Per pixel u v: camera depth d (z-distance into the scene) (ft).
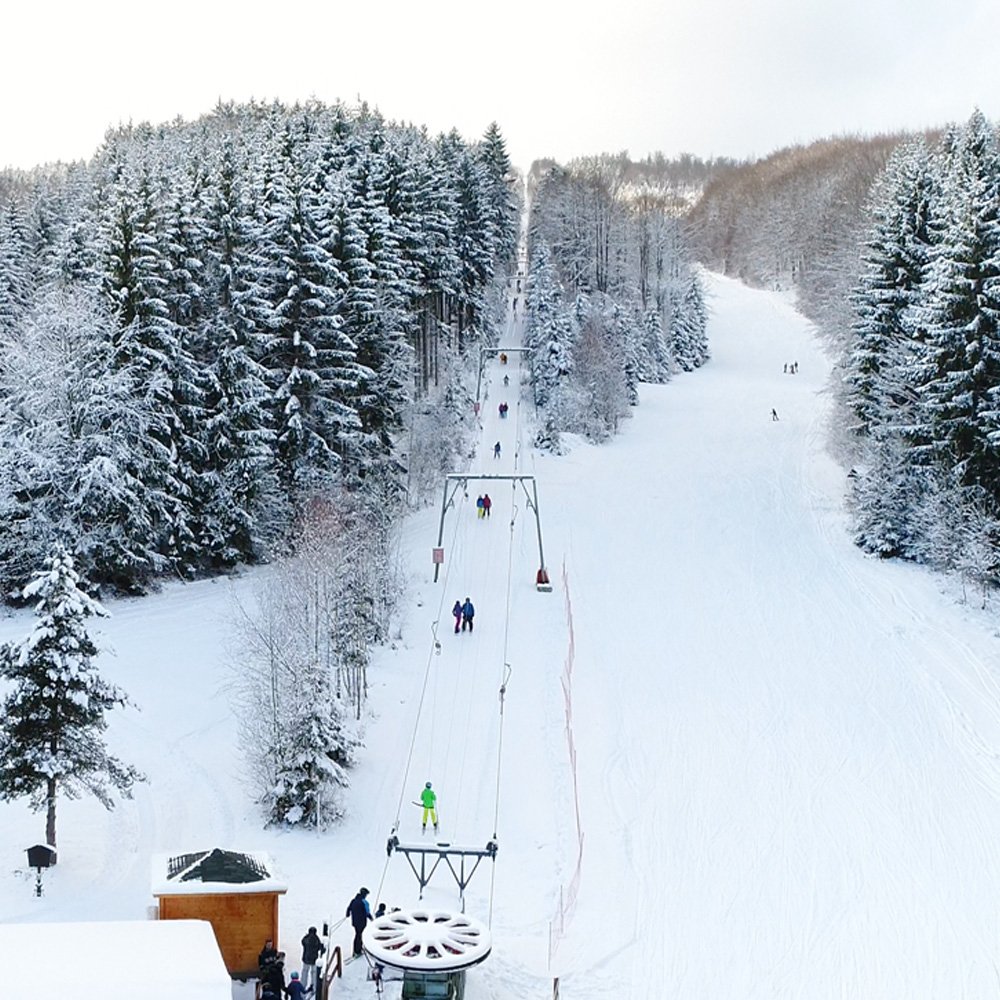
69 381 144.66
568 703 123.44
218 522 158.10
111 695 84.43
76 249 196.34
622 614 150.41
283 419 166.40
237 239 163.73
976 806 99.35
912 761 107.96
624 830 97.30
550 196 425.69
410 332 221.87
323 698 98.89
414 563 168.96
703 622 146.20
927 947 78.84
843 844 93.97
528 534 184.14
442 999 65.31
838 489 201.16
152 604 148.66
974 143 196.03
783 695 123.75
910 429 158.20
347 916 75.41
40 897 79.10
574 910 84.28
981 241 149.38
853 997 72.74
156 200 156.76
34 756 81.05
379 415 182.70
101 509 143.74
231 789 100.68
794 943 79.51
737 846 94.22
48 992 50.70
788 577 160.45
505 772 108.27
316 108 352.08
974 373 146.82
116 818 93.56
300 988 63.93
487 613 150.82
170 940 56.65
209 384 157.89
